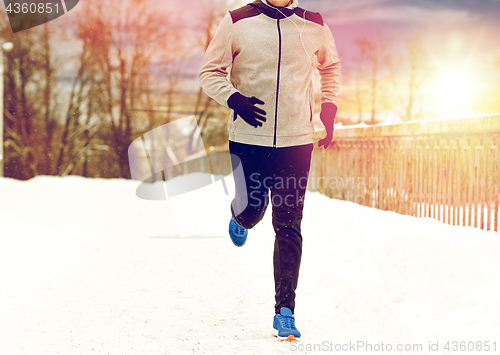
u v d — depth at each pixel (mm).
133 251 6672
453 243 4402
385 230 5496
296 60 3447
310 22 3516
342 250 5422
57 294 4602
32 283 5008
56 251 6688
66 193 15508
